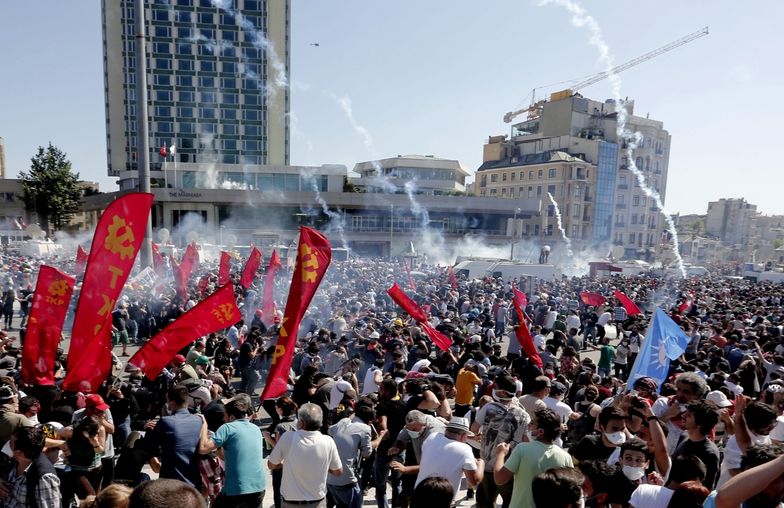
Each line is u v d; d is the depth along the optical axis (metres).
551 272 32.88
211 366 9.62
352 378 8.24
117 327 14.79
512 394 5.30
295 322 6.26
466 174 86.00
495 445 5.14
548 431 4.13
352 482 5.19
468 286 26.59
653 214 81.75
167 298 17.20
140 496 1.82
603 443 4.80
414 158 81.25
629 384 7.16
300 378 7.63
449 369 10.32
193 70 75.31
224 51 76.12
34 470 3.84
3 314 18.25
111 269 6.53
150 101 74.19
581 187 73.38
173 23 73.94
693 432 4.20
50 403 6.62
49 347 7.41
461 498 6.48
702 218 148.25
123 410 6.35
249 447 4.55
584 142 75.44
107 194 67.69
